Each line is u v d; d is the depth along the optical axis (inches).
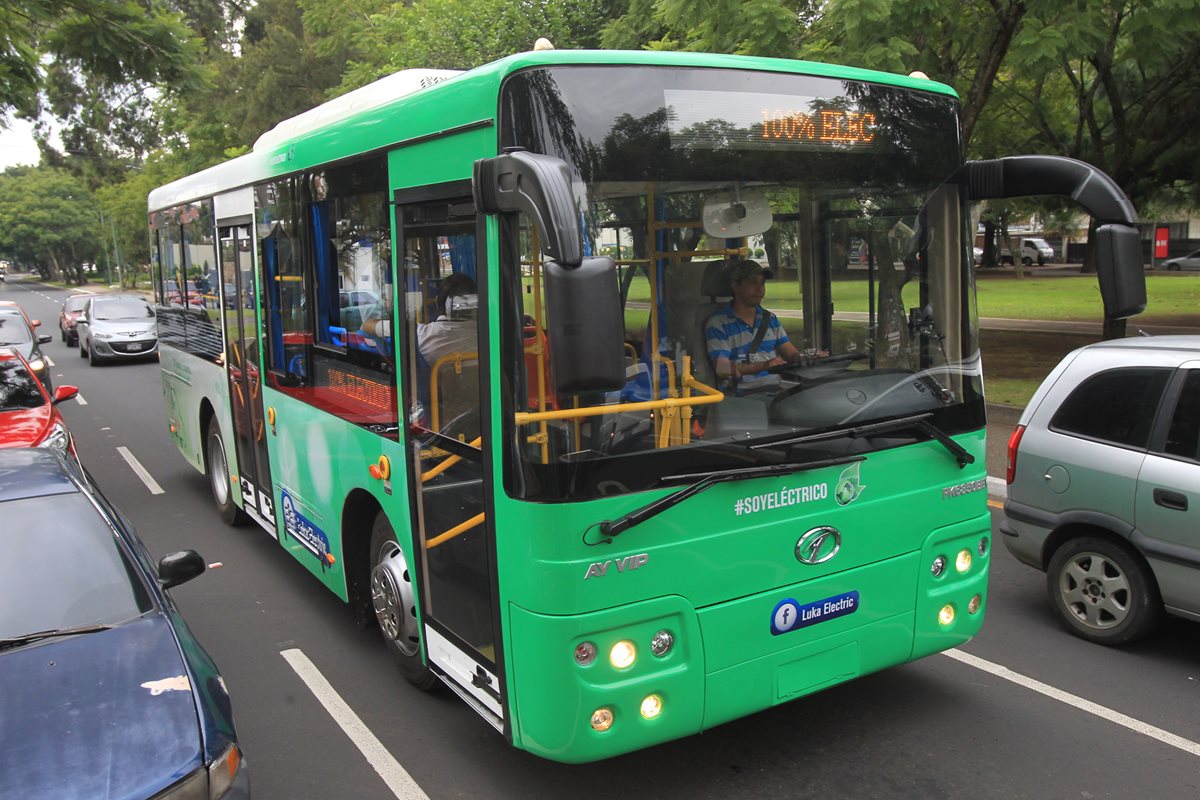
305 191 218.5
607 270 111.1
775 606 146.3
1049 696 189.9
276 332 250.8
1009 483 229.5
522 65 130.6
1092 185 150.2
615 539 132.3
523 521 132.6
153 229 408.5
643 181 136.8
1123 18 485.4
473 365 146.8
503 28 770.2
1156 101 588.1
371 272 185.5
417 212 163.3
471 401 148.7
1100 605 213.9
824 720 181.9
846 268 156.7
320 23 1030.4
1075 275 1924.2
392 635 196.9
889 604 159.6
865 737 174.7
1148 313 962.1
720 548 140.2
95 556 163.0
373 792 161.6
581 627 131.1
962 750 169.3
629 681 135.5
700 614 139.8
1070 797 154.2
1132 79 630.5
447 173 150.2
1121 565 207.6
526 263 131.6
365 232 186.9
